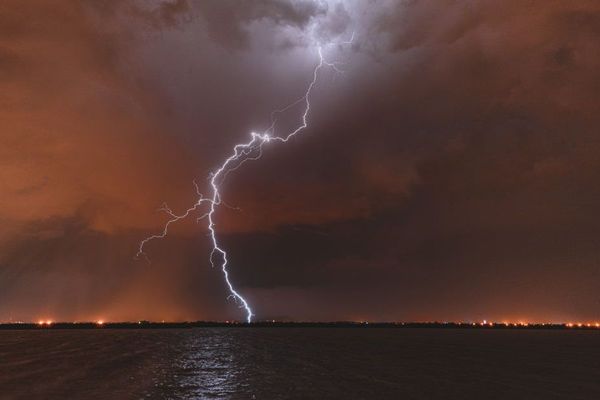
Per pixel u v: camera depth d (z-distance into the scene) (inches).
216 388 733.9
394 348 1464.1
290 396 676.7
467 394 701.3
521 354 1289.4
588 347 1529.3
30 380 800.9
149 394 685.3
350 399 659.4
